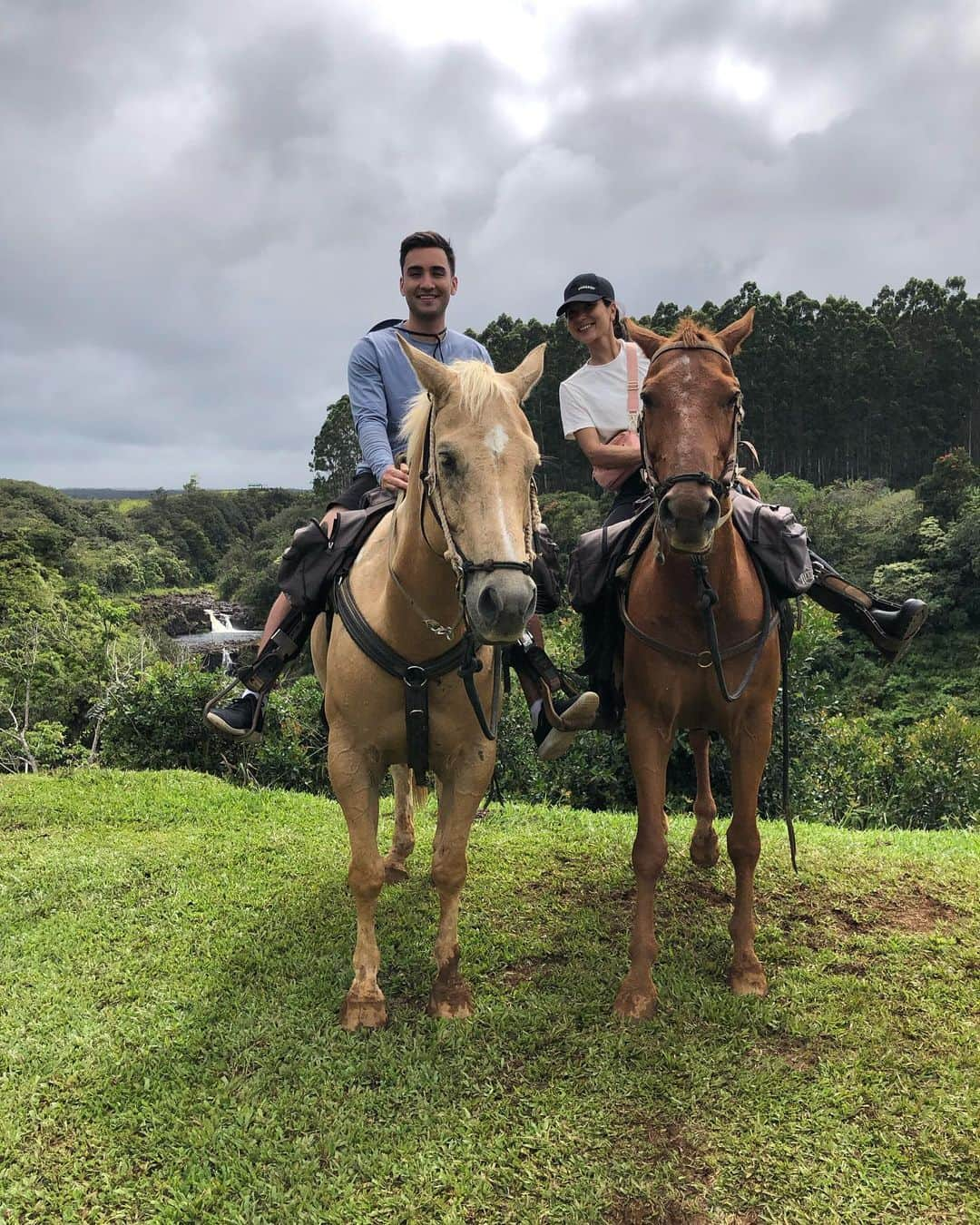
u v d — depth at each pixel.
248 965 3.18
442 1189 2.05
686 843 4.55
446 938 2.84
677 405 2.47
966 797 8.49
